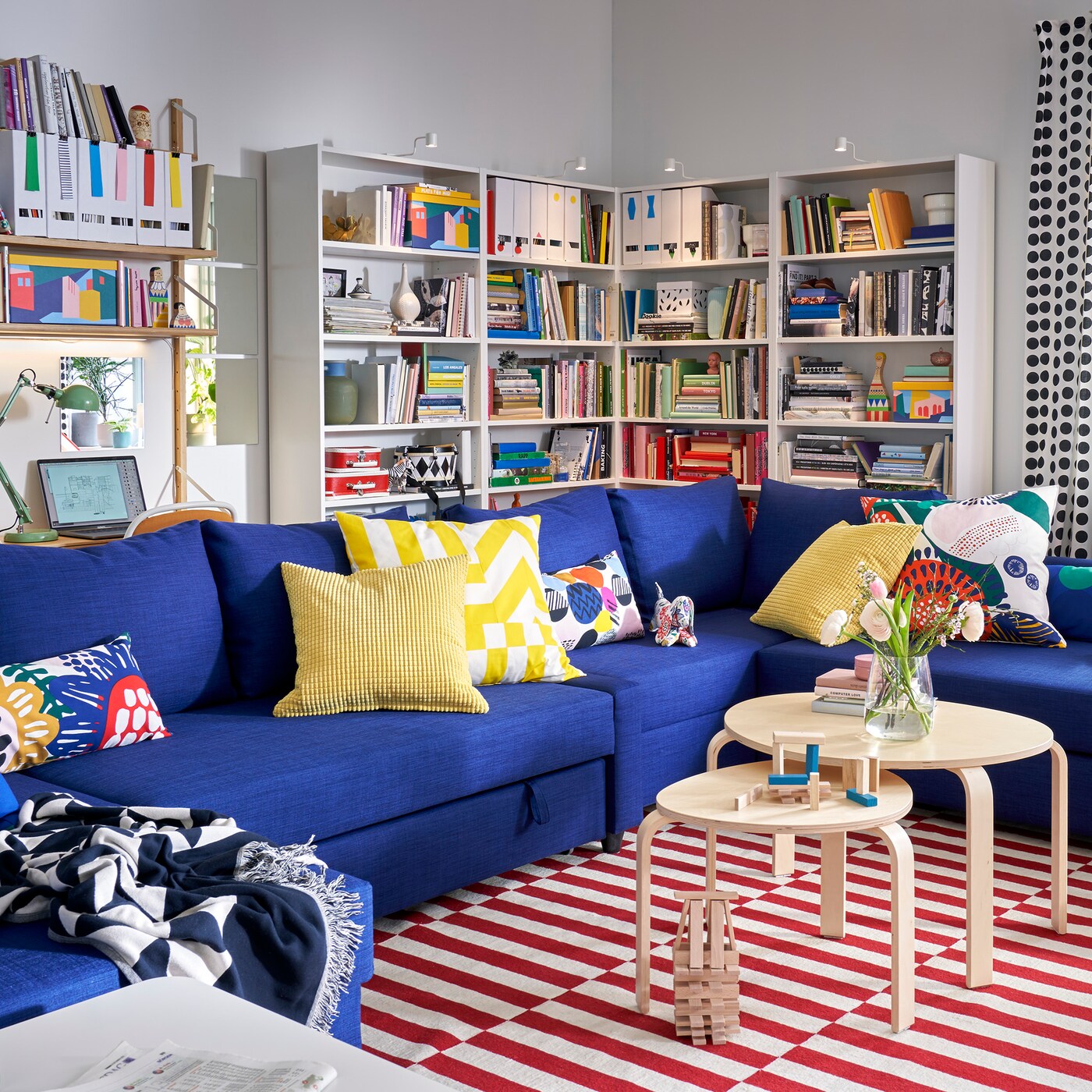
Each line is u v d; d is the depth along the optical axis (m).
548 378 6.20
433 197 5.55
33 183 4.26
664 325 6.29
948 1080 2.31
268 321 5.32
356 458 5.35
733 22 6.30
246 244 5.23
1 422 4.46
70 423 4.71
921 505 4.26
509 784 3.24
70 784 2.70
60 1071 1.28
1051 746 2.87
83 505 4.68
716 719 3.97
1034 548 4.04
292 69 5.36
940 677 3.73
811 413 5.78
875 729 2.81
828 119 6.00
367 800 2.86
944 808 3.84
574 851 3.56
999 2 5.41
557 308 6.22
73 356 4.70
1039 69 5.28
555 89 6.54
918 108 5.69
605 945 2.92
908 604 2.84
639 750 3.58
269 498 5.42
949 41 5.57
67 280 4.45
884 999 2.63
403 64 5.80
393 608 3.25
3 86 4.24
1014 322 5.43
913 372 5.42
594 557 4.21
